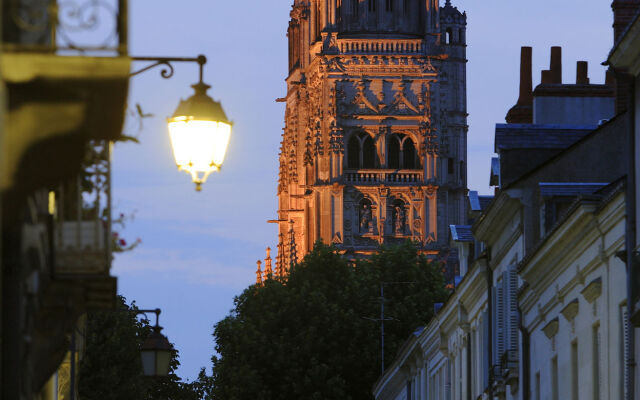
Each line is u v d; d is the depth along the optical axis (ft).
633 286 211.20
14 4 89.86
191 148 140.26
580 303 263.08
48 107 95.35
